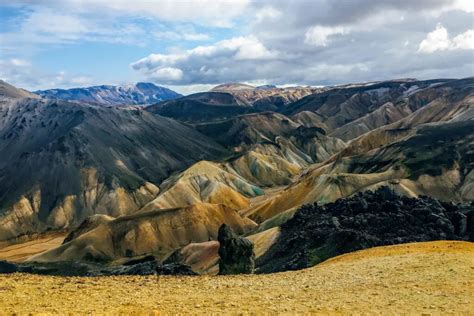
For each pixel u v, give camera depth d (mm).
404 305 22844
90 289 25609
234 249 60062
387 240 79375
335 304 23188
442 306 22469
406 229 85125
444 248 37094
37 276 30406
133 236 168250
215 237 176375
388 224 87375
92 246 160125
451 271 28953
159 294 25000
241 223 184000
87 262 138875
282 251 91562
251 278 31031
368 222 88625
